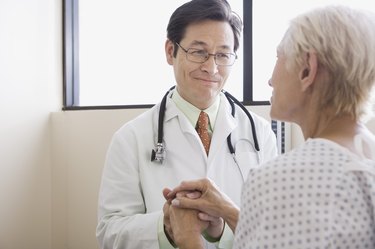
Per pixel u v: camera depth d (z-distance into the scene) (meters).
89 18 2.70
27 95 2.46
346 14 0.71
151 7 2.50
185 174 1.28
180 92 1.39
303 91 0.75
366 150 0.69
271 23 2.15
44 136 2.60
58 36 2.67
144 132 1.35
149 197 1.25
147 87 2.52
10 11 2.32
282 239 0.62
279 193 0.64
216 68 1.29
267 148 1.42
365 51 0.69
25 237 2.45
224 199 1.08
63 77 2.70
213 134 1.35
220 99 1.45
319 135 0.74
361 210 0.62
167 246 1.13
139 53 2.54
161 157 1.29
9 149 2.34
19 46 2.39
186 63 1.29
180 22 1.28
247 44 2.19
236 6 2.22
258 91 2.21
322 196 0.63
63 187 2.62
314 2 2.02
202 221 1.08
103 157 2.49
